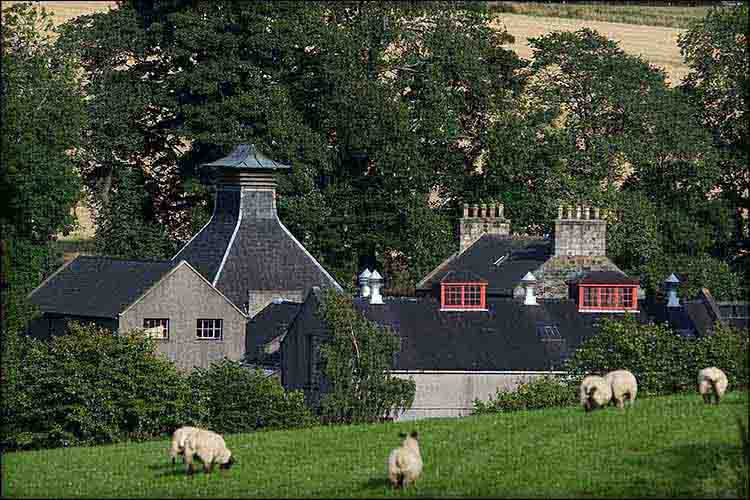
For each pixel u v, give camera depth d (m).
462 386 149.38
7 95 178.25
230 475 91.94
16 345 148.38
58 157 182.75
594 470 88.25
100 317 180.88
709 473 86.31
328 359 139.38
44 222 177.62
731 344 134.00
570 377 139.88
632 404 107.44
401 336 152.62
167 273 180.62
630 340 136.50
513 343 154.62
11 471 98.00
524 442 96.56
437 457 93.56
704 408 104.12
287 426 138.12
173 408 138.50
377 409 140.25
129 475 94.62
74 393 136.25
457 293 158.62
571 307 162.62
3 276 156.75
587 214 181.38
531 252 190.38
